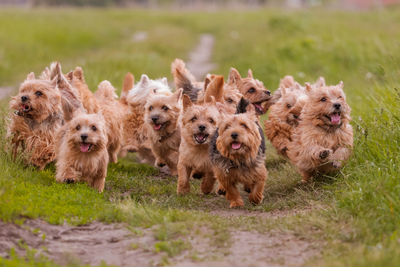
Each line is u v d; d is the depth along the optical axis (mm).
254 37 43906
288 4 130250
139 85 15008
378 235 8023
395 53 23625
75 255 7637
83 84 14125
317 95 11531
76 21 61875
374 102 14312
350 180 10656
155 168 14734
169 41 46312
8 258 7316
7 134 12562
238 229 8703
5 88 27359
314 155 11492
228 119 10430
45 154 12336
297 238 8211
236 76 15188
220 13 83438
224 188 11250
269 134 14453
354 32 37000
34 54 37125
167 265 7164
